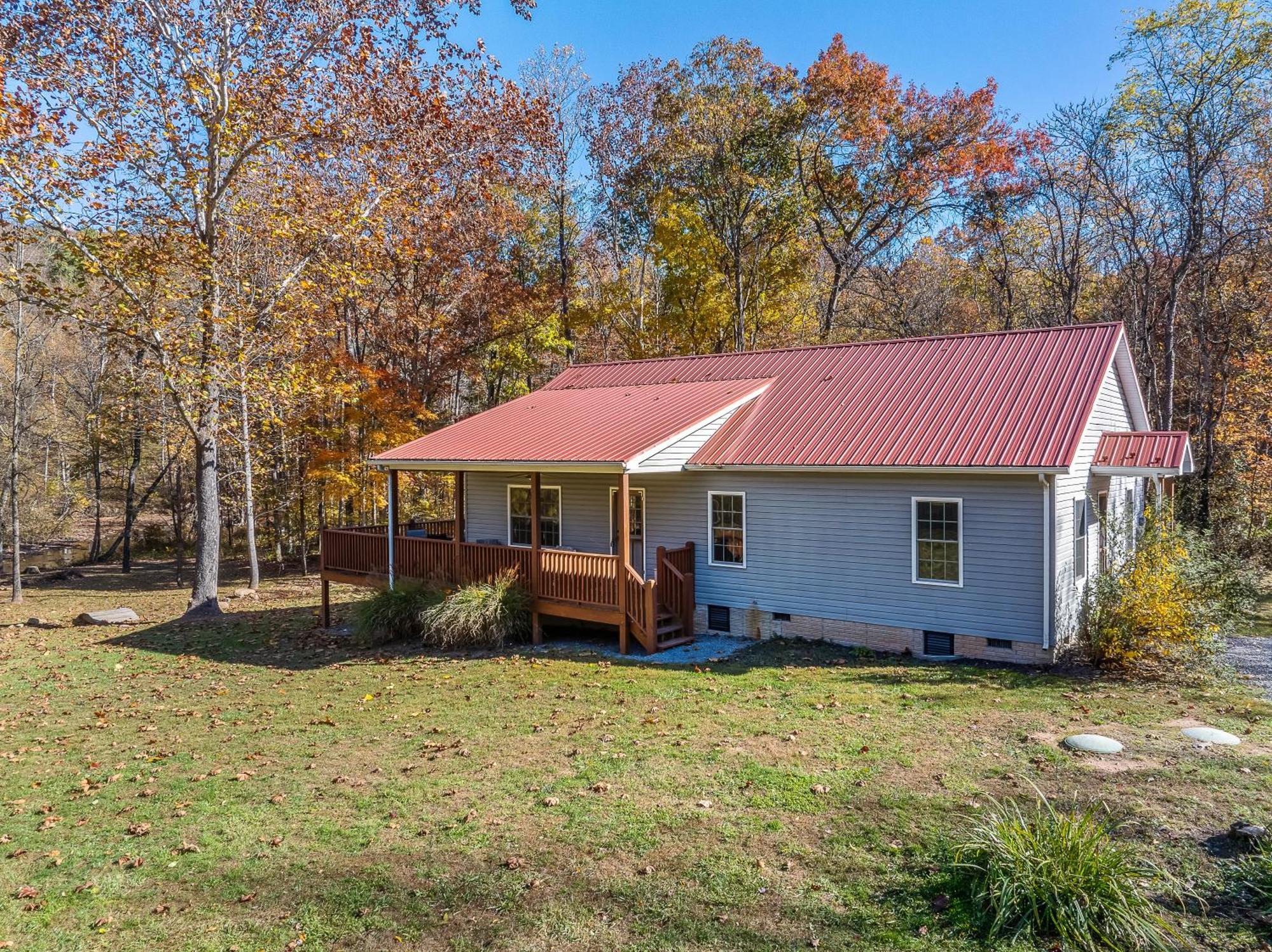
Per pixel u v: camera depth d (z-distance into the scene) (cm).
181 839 658
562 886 538
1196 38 2253
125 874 598
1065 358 1312
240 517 2969
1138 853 530
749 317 3259
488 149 2423
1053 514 1109
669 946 464
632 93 3241
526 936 484
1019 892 468
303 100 1833
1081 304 3086
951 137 2977
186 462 2995
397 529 1819
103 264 1739
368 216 1997
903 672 1116
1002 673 1084
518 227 3066
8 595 2566
